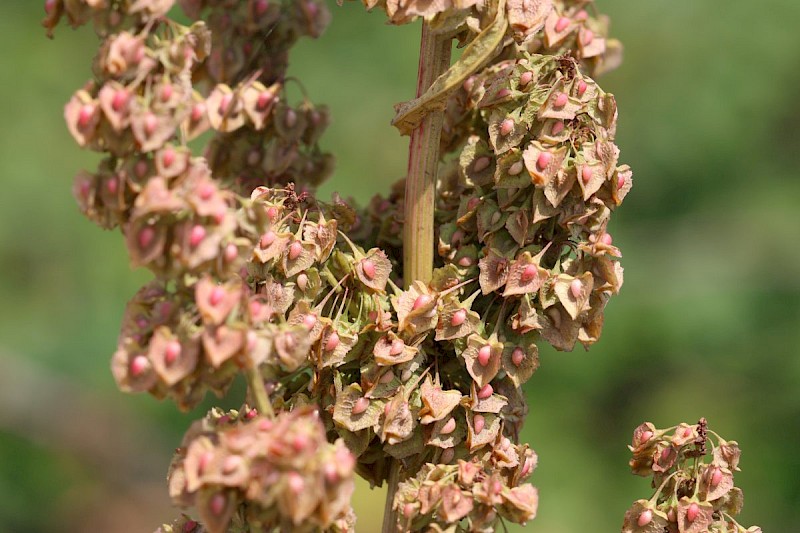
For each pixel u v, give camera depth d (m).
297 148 0.46
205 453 0.40
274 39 0.46
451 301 0.43
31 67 1.09
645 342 1.02
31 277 1.07
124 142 0.40
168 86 0.40
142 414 1.12
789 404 1.00
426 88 0.44
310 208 0.44
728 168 1.05
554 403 1.03
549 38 0.45
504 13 0.43
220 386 0.41
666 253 1.04
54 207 1.07
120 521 1.09
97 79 0.41
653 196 1.05
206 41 0.41
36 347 1.07
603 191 0.43
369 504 0.91
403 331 0.43
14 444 1.08
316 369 0.43
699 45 1.05
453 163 0.45
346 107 1.07
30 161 1.06
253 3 0.45
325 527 0.41
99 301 1.08
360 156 1.07
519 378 0.43
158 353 0.40
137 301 0.41
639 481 1.02
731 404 1.01
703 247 1.05
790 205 1.04
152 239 0.40
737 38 1.05
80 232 1.08
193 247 0.40
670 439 0.44
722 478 0.44
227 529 0.42
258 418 0.41
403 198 0.46
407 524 0.43
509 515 0.43
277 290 0.43
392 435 0.43
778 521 0.97
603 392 1.04
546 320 0.43
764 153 1.06
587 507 0.99
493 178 0.44
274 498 0.40
